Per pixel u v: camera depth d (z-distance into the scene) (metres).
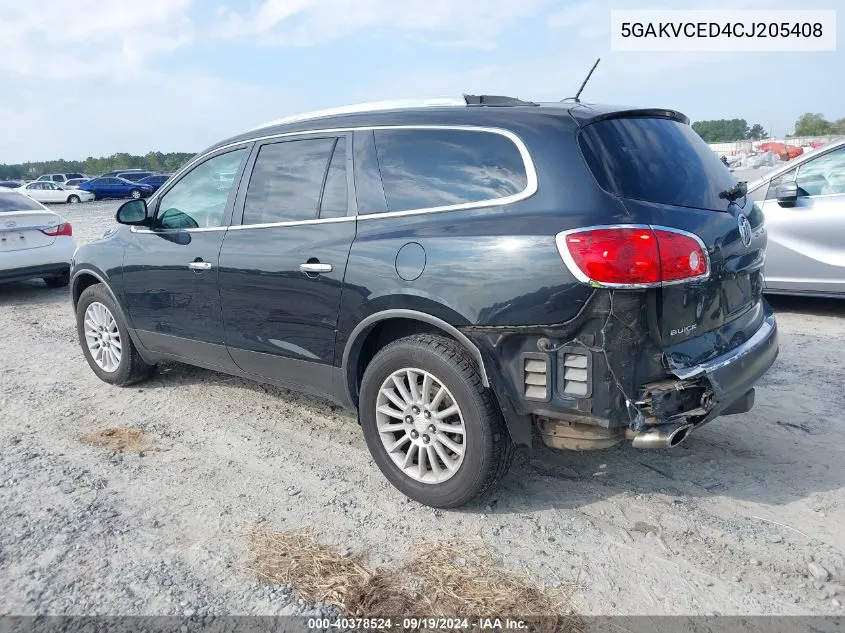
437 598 2.70
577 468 3.76
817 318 6.66
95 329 5.28
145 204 4.69
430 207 3.26
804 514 3.23
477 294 2.97
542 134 3.03
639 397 2.87
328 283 3.52
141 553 3.02
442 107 3.43
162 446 4.16
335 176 3.66
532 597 2.70
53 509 3.39
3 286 10.42
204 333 4.35
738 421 4.29
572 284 2.77
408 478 3.42
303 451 4.07
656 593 2.71
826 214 6.40
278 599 2.70
